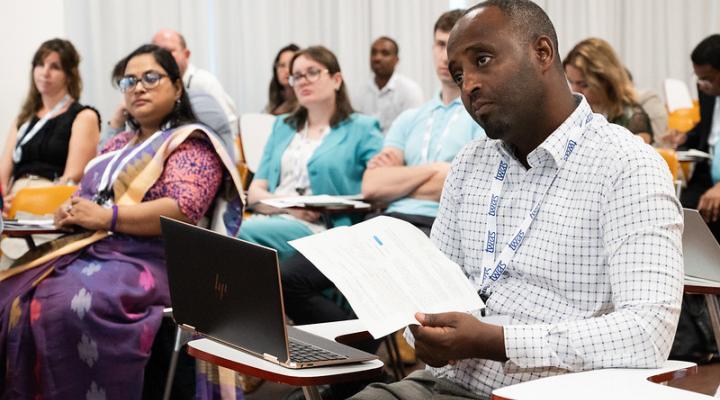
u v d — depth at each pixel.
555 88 1.66
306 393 1.71
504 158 1.79
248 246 1.65
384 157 3.73
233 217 3.01
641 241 1.53
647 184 1.55
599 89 4.14
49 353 2.73
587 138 1.67
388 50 6.52
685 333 3.55
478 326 1.52
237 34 6.50
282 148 4.14
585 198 1.63
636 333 1.49
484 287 1.75
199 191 2.90
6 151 4.76
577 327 1.52
